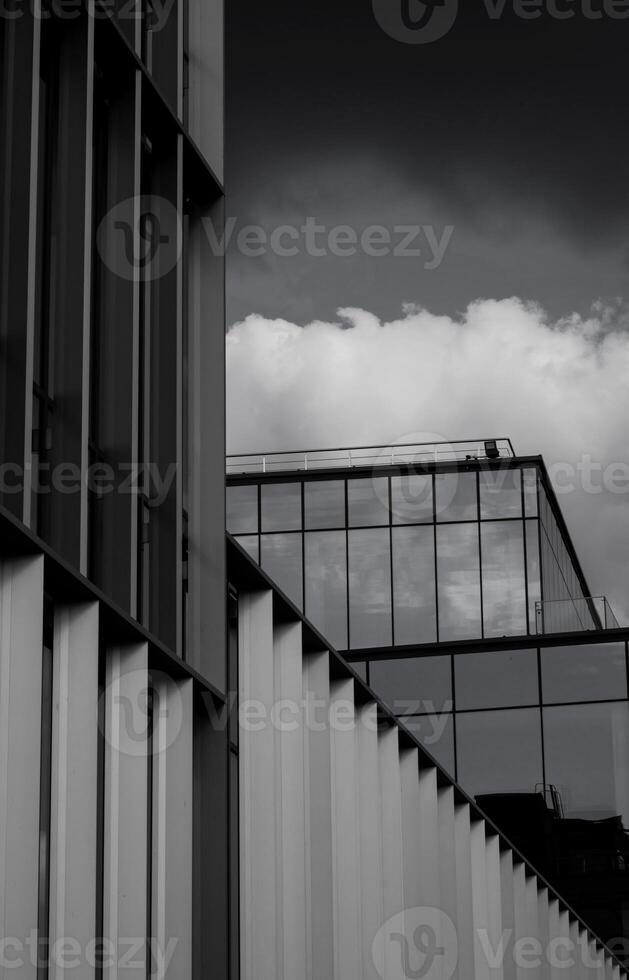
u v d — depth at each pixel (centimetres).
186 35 1658
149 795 1296
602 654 4188
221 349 1552
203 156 1608
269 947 1445
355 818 1759
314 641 1717
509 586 4959
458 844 2283
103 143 1386
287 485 5200
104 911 1155
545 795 4103
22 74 1159
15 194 1138
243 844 1478
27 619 1018
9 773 995
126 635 1216
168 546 1390
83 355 1222
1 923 969
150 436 1423
